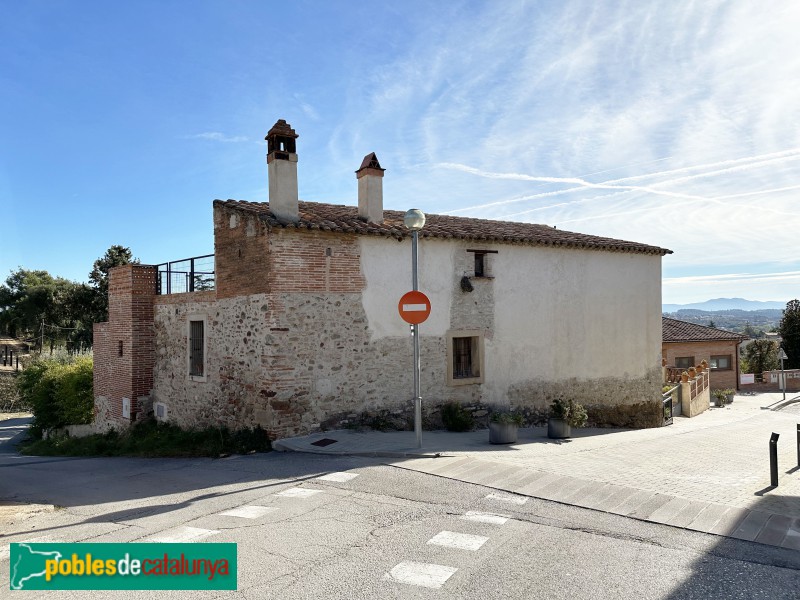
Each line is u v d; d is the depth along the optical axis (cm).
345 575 483
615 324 1620
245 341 1169
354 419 1172
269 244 1093
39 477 1027
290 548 545
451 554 525
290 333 1100
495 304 1384
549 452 1016
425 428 1264
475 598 440
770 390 3431
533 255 1456
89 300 4059
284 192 1112
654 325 1714
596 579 472
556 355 1495
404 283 1245
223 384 1247
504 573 484
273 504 695
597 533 579
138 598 452
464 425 1270
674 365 3150
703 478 830
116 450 1334
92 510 729
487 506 669
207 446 1117
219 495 757
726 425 1802
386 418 1215
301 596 446
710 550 533
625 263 1647
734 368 3350
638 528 593
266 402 1093
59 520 687
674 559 512
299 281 1112
